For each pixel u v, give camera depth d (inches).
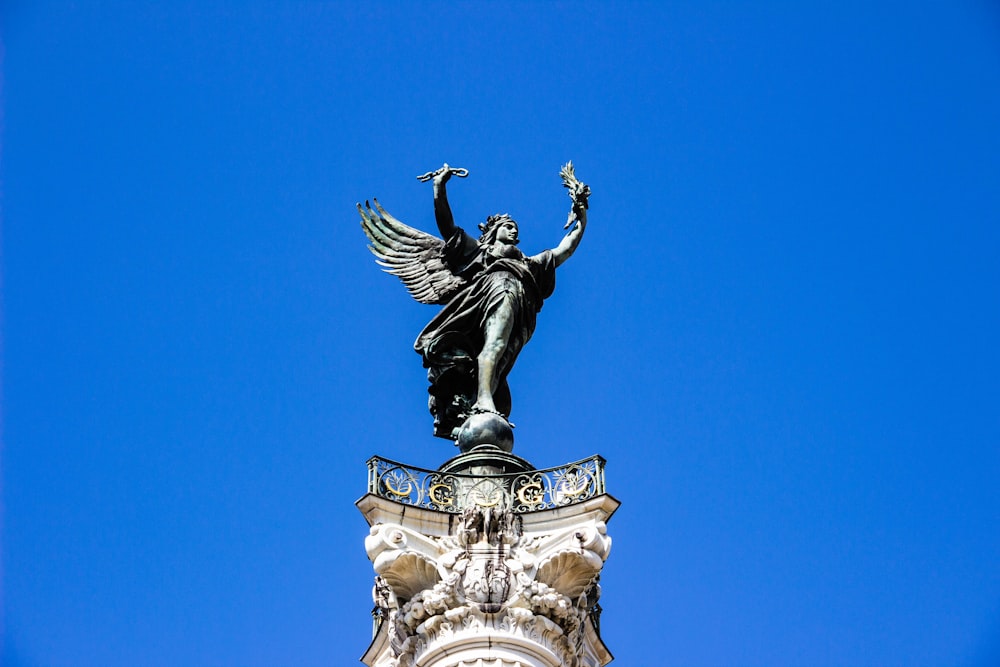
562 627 1272.1
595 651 1350.9
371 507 1301.7
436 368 1450.5
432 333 1453.0
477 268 1478.8
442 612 1263.5
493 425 1380.4
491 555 1278.3
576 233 1512.1
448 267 1489.9
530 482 1322.6
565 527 1298.0
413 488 1316.4
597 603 1349.7
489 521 1286.9
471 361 1448.1
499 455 1365.7
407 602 1285.7
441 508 1311.5
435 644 1256.8
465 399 1439.5
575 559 1280.8
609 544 1302.9
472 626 1252.5
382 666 1336.1
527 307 1470.2
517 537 1289.4
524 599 1261.1
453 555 1279.5
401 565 1282.0
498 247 1486.2
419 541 1290.6
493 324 1446.9
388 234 1521.9
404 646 1278.3
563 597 1270.9
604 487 1310.3
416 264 1501.0
